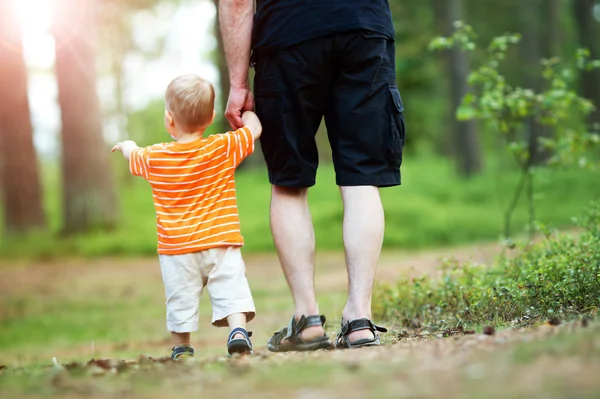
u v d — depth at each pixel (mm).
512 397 3023
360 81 5902
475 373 3486
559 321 5578
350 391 3385
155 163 6000
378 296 9898
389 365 3898
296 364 4262
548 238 9484
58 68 29453
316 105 5996
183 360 5062
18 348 11812
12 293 18656
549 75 14680
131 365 4781
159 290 18109
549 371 3373
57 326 13820
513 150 14234
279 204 6129
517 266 8602
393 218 28906
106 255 26547
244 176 41969
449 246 24406
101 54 54312
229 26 6133
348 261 5961
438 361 3883
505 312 6758
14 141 31453
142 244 27172
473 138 42594
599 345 3748
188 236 5922
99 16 45500
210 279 5949
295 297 6086
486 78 14336
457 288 8219
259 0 6027
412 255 21562
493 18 50625
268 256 24797
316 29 5801
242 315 5863
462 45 14250
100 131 29766
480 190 34844
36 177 31734
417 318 8016
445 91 54938
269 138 6059
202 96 6086
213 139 6012
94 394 3742
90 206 29359
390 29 6020
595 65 14406
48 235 29203
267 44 5934
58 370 4562
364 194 5941
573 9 47688
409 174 43406
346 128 5941
